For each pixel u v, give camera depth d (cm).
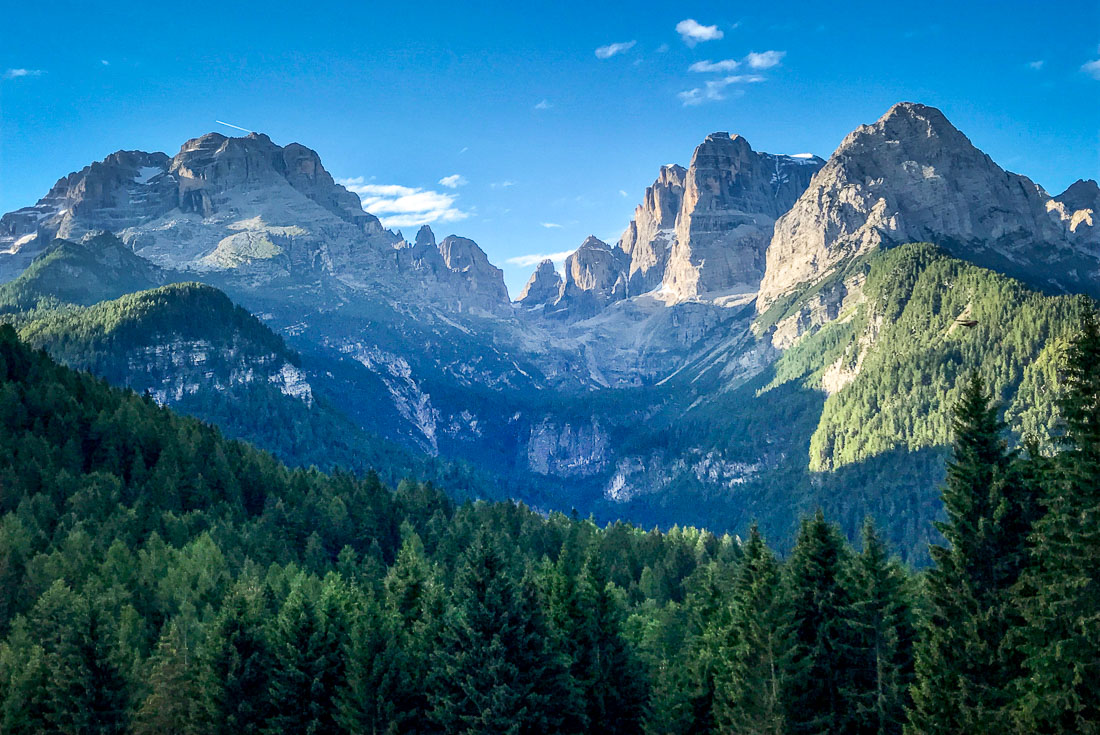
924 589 8588
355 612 10250
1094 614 6366
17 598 12550
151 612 13162
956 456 7912
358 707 9094
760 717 8506
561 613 10194
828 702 8788
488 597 9088
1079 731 6494
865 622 8744
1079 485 6619
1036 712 6656
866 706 8488
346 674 9256
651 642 11588
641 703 10031
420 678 9569
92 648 9662
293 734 9250
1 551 13138
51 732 9475
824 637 8856
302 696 9344
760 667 8619
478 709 8744
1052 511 6781
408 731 9200
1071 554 6556
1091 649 6425
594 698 9900
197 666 10050
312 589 12725
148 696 10125
